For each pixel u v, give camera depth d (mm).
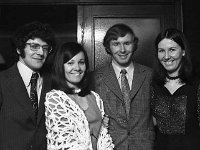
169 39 2176
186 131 2100
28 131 1965
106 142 2061
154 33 3242
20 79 2012
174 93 2184
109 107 2305
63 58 2018
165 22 3238
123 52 2348
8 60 4703
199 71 2932
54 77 2045
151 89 2326
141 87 2355
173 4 3242
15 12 3992
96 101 2170
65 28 4824
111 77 2373
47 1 3191
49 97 1943
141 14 3236
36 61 2031
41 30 2020
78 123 1897
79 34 3209
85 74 2137
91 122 2029
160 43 2215
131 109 2301
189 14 3211
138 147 2248
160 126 2219
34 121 1976
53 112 1891
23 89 1996
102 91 2348
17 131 1942
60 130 1864
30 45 2006
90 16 3223
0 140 1950
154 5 3246
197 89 2115
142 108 2311
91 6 3230
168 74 2270
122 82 2377
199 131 2098
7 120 1940
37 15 4203
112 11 3232
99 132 2076
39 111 2008
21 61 2090
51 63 2158
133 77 2375
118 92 2318
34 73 2084
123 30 2342
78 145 1859
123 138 2260
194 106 2105
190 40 3182
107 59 3180
